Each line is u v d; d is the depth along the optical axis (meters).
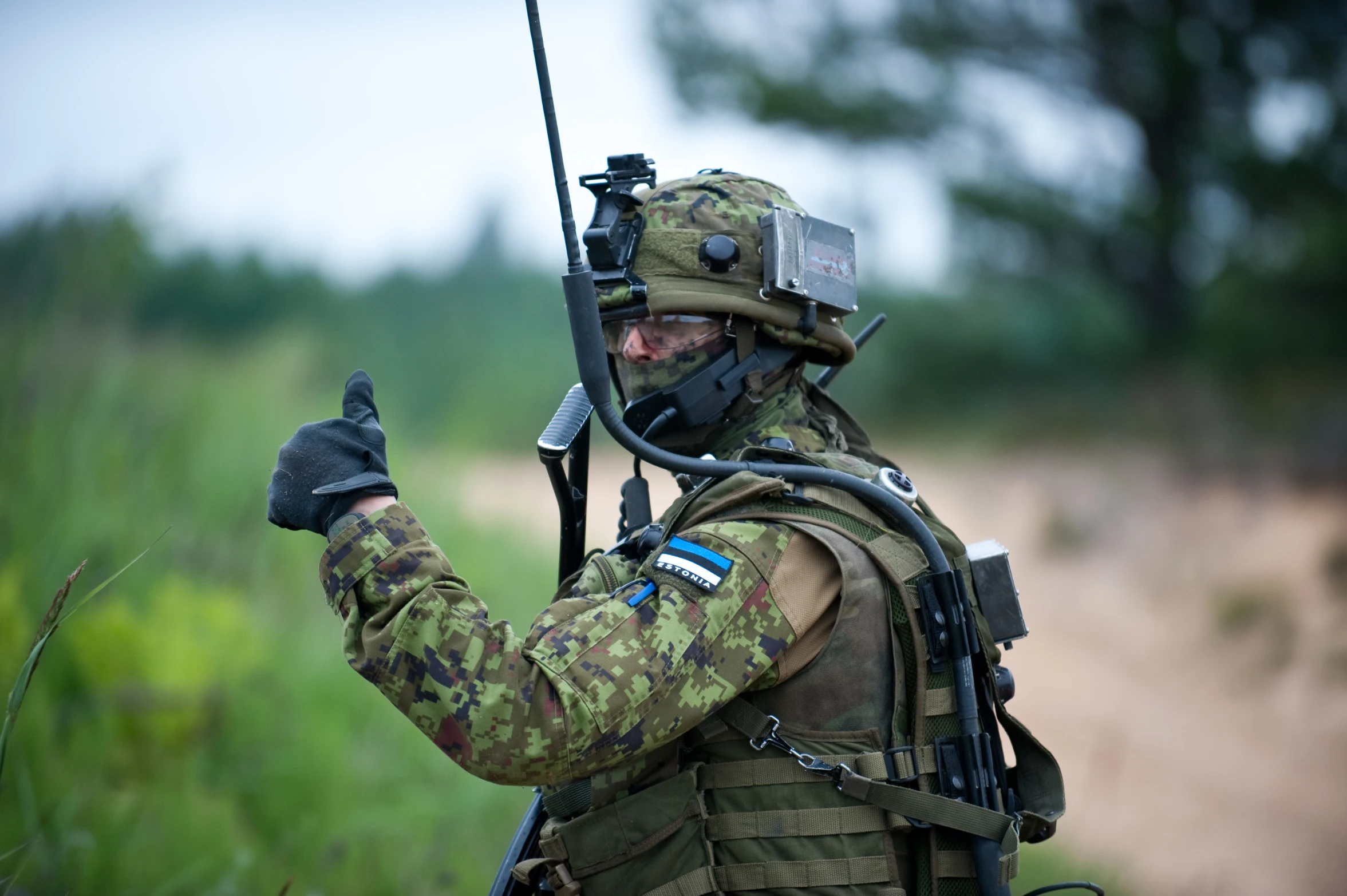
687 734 3.72
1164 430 31.11
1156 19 33.22
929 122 36.56
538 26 3.58
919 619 3.74
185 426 12.09
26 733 6.75
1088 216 36.31
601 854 3.69
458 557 13.86
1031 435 34.88
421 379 31.67
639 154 4.24
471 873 7.48
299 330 17.14
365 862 7.16
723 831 3.61
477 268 46.66
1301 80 32.31
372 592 3.45
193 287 30.25
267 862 6.91
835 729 3.63
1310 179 31.39
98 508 9.62
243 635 8.66
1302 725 14.21
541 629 3.48
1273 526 22.86
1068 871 9.34
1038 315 38.59
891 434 40.06
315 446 3.61
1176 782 12.51
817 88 36.44
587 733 3.29
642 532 4.23
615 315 4.15
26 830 5.95
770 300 4.16
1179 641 18.19
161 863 6.44
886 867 3.56
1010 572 4.14
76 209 11.85
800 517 3.70
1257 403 30.25
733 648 3.49
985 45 35.22
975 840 3.63
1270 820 11.46
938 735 3.70
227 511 11.21
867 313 42.00
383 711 9.04
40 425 9.96
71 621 7.71
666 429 4.26
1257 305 33.00
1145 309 37.53
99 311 11.95
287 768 7.69
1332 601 17.86
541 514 20.19
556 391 33.03
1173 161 34.84
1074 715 14.80
